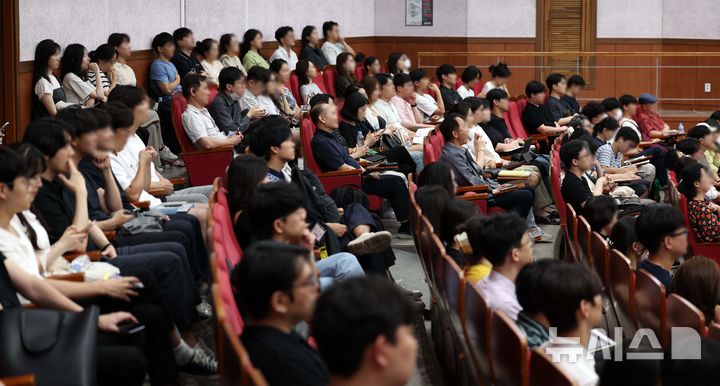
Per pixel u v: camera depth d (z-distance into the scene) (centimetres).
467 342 364
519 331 295
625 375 269
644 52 1415
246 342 280
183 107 738
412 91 1003
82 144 466
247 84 873
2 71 728
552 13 1524
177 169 865
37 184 368
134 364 339
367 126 830
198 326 471
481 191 695
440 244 425
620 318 451
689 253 650
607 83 1507
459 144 726
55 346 304
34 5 762
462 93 1202
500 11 1529
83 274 386
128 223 475
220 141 732
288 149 550
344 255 460
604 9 1516
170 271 427
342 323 216
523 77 1520
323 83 1098
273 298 283
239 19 1170
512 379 302
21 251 365
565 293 317
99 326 353
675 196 663
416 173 801
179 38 983
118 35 875
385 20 1555
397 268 652
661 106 1505
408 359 219
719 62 1495
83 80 795
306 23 1368
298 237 401
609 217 579
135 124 579
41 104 759
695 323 364
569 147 670
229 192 455
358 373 218
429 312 543
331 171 693
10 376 297
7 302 336
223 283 295
